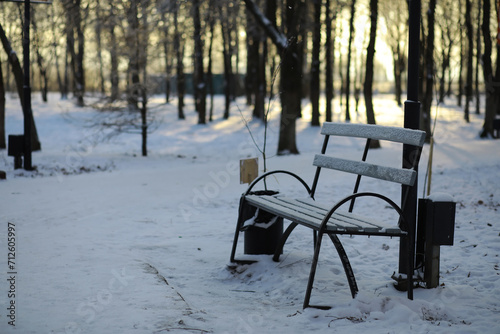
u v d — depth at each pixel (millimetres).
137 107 21812
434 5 24172
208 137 31516
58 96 54188
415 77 5059
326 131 6039
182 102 40031
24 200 10219
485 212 8656
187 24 25172
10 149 15219
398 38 47969
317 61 34000
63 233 7398
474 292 4969
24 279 5078
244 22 30375
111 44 20891
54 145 28109
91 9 20781
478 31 38000
